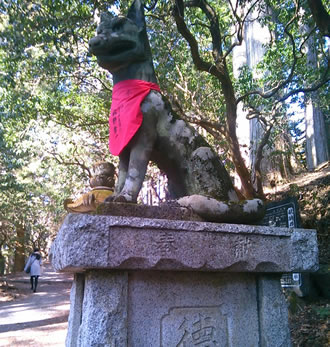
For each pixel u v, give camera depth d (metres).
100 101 10.10
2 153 13.43
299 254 2.89
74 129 10.28
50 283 16.94
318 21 5.76
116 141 2.88
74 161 12.61
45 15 6.33
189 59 9.68
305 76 8.45
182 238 2.49
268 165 12.98
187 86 9.89
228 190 2.98
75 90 10.06
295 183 11.91
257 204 2.90
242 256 2.67
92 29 7.16
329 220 8.83
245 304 2.81
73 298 2.90
